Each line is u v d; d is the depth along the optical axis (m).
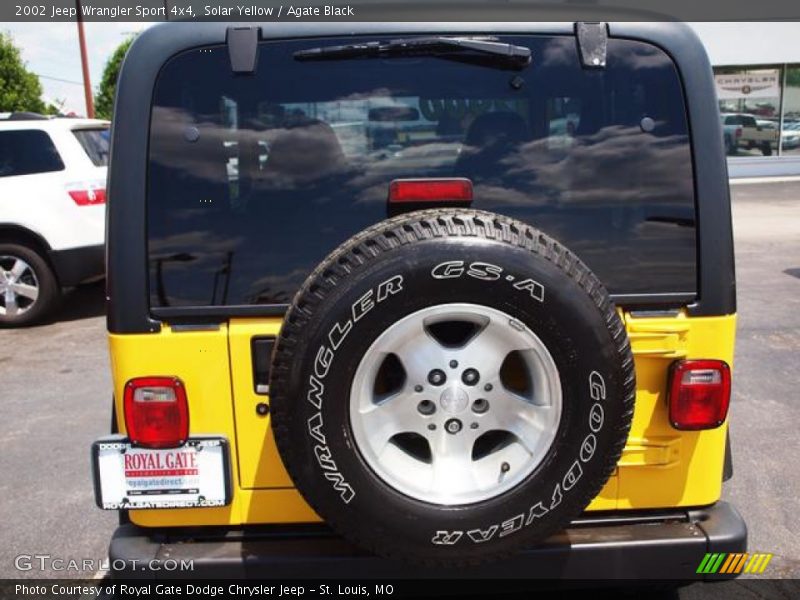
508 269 2.01
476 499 2.13
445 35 2.33
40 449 4.88
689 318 2.34
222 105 2.30
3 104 30.52
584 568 2.36
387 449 2.15
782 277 9.18
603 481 2.15
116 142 2.26
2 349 7.21
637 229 2.36
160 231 2.28
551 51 2.36
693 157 2.34
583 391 2.08
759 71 20.11
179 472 2.32
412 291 2.01
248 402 2.31
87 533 3.83
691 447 2.41
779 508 3.87
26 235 7.82
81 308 8.79
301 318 2.03
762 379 5.75
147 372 2.29
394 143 2.35
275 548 2.37
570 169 2.37
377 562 2.33
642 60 2.36
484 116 2.36
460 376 2.12
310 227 2.32
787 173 20.62
